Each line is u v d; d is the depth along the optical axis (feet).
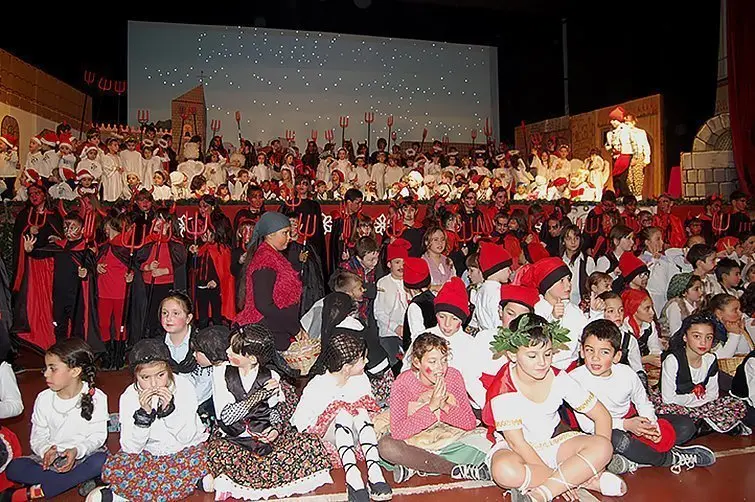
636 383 12.35
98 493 10.91
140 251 22.68
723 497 11.42
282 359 15.05
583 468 10.71
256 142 56.95
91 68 49.96
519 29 56.70
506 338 10.84
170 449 11.47
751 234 29.78
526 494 10.70
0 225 24.63
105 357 22.81
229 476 11.42
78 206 24.18
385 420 13.01
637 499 11.35
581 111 55.06
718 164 40.47
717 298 16.62
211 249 24.09
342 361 12.33
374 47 59.26
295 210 27.66
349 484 11.18
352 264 20.77
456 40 57.31
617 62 50.90
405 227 27.07
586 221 28.71
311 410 12.61
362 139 59.16
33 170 29.22
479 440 12.35
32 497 11.36
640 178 43.19
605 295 15.49
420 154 44.45
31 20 42.65
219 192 31.68
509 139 59.26
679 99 45.96
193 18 51.52
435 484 12.07
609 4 48.98
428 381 12.21
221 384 11.76
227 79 56.44
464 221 28.35
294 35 57.67
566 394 11.14
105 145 35.42
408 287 16.96
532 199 35.06
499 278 15.49
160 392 11.12
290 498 11.44
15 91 39.68
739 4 38.70
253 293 14.69
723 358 16.49
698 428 13.99
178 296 12.96
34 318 21.88
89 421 11.62
